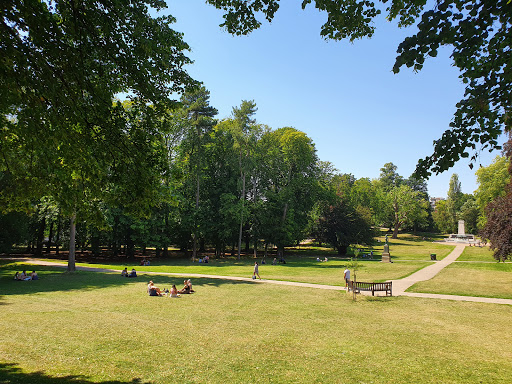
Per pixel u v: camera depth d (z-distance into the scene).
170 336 11.32
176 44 8.09
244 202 50.78
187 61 8.44
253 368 8.71
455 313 15.57
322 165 64.38
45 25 6.09
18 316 13.16
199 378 7.97
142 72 7.61
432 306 17.05
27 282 23.20
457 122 5.69
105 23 6.86
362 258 51.69
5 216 35.22
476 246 70.19
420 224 105.19
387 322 13.83
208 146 46.41
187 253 58.53
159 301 17.39
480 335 12.06
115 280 24.97
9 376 7.20
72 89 7.12
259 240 61.09
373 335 11.95
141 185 8.33
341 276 29.06
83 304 16.20
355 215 57.72
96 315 13.95
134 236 42.97
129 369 8.32
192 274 29.64
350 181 109.56
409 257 51.81
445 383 7.92
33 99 6.59
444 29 4.97
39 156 7.47
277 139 58.78
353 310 16.02
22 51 6.16
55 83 6.46
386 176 135.88
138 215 9.28
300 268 36.00
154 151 9.02
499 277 28.52
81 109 7.32
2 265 33.19
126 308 15.55
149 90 7.98
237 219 48.72
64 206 7.88
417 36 5.11
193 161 44.84
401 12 6.37
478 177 57.34
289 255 59.31
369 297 19.34
